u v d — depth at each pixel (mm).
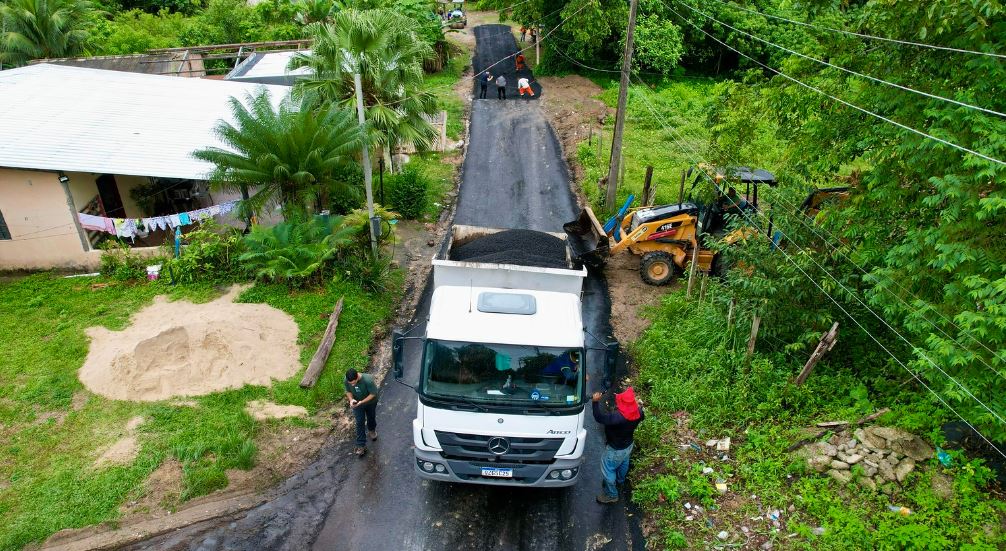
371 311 13219
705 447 9344
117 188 16562
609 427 7809
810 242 10719
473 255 11453
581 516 8320
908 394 9406
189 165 14844
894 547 7211
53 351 11453
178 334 11102
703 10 31594
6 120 15516
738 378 10305
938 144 7984
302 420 10008
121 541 7707
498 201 19797
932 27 8812
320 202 15922
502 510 8398
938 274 8219
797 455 8750
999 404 7512
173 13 41312
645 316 13305
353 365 11453
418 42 16891
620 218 15727
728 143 13180
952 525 7328
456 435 7641
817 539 7539
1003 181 7055
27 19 26312
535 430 7602
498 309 8125
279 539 7840
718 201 14750
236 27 34688
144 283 14102
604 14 29406
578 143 24328
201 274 14086
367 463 9203
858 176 11156
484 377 7672
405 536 7949
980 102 8320
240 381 10680
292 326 12320
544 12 32375
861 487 8109
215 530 7934
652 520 8234
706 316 11812
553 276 9516
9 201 14180
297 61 16453
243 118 13945
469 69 34281
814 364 9766
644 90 29688
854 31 10812
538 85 31453
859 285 10156
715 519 8078
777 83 12148
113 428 9578
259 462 9141
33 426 9562
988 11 7590
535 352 7730
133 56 26828
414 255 16266
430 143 17719
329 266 14047
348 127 14055
